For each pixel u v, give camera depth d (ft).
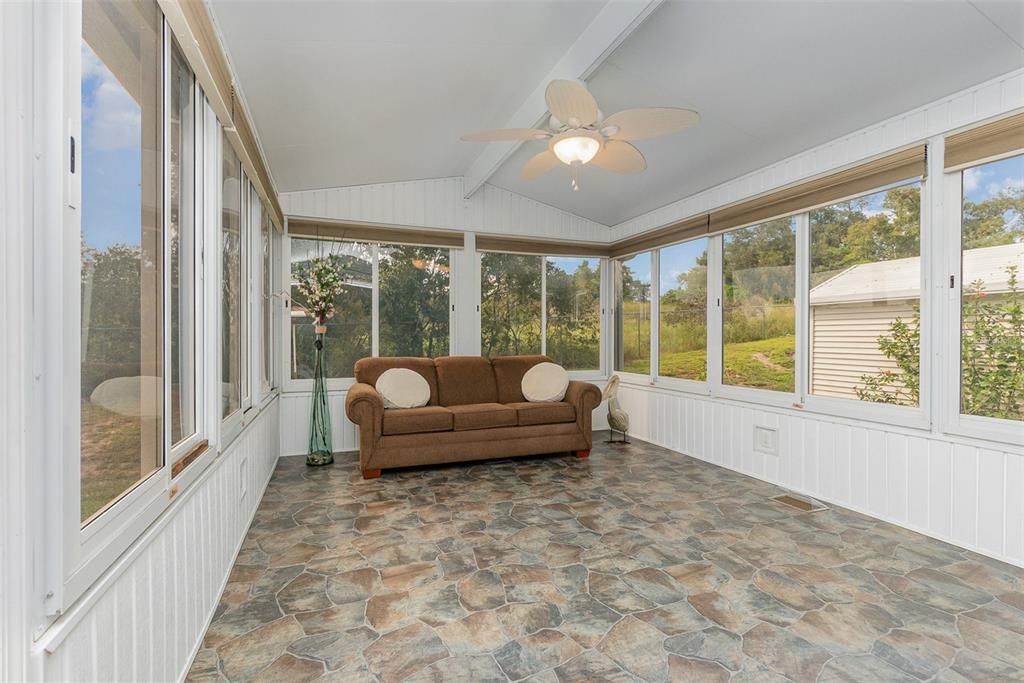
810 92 8.99
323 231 14.85
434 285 16.46
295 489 11.35
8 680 2.41
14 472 2.46
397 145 12.46
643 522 9.36
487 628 5.96
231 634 5.82
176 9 4.52
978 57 7.52
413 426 12.66
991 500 8.02
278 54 7.56
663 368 16.24
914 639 5.72
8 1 2.44
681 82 9.25
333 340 15.21
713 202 13.83
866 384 10.11
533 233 17.57
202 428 6.15
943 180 8.70
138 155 4.16
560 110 7.39
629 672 5.18
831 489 10.59
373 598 6.64
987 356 8.21
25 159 2.56
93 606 3.24
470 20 7.46
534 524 9.26
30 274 2.60
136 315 4.09
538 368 15.99
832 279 10.82
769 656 5.43
